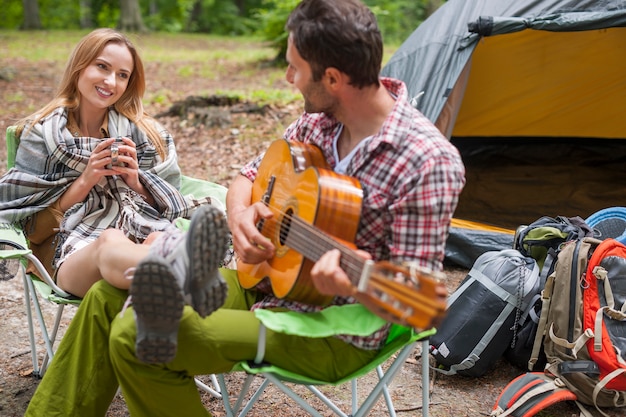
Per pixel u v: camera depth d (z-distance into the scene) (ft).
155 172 9.45
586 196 17.84
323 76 6.51
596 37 18.45
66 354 7.29
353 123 6.84
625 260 9.55
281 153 7.33
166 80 35.24
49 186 8.95
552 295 9.70
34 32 67.36
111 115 9.50
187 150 21.36
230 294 7.45
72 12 81.05
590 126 19.86
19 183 8.85
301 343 6.71
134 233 8.67
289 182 6.99
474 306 10.11
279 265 6.76
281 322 6.22
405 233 6.33
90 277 7.88
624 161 20.25
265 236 7.13
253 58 42.98
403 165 6.44
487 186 18.85
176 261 6.27
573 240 10.12
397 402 9.67
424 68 14.89
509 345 10.29
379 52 6.49
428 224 6.28
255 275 7.16
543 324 9.75
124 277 7.05
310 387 7.86
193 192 10.16
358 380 10.24
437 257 6.31
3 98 29.99
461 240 13.85
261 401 9.58
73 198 8.90
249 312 6.84
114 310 7.13
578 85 19.26
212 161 20.43
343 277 5.71
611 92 19.24
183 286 6.24
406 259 6.31
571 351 9.36
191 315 6.48
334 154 7.14
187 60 44.27
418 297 5.20
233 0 80.38
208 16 76.69
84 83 9.05
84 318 7.17
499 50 18.93
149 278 5.80
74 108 9.31
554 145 21.03
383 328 6.82
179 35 70.18
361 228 6.62
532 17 14.16
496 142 21.16
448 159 6.34
